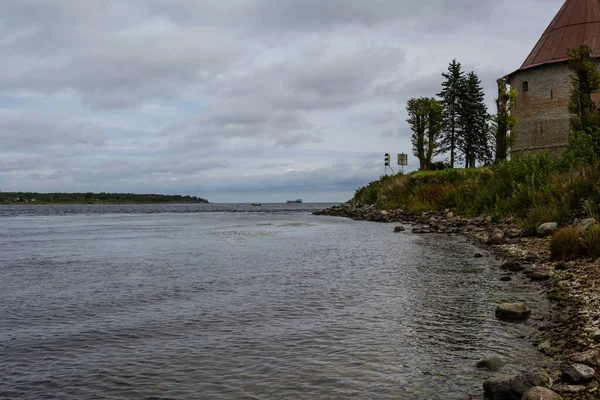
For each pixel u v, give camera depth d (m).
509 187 27.20
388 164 55.72
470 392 5.45
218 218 56.62
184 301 10.20
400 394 5.44
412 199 39.97
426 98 55.66
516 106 46.16
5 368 6.42
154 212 95.38
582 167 20.94
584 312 8.07
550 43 44.22
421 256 16.17
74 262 16.77
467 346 6.97
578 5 44.25
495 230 20.19
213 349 7.07
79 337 7.76
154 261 16.66
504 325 7.96
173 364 6.50
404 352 6.78
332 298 10.23
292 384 5.77
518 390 5.14
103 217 66.44
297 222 42.19
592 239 12.53
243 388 5.68
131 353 6.96
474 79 60.75
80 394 5.59
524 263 13.31
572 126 30.00
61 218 62.94
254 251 19.27
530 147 44.59
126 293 11.11
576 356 6.12
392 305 9.49
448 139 57.88
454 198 33.34
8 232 33.56
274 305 9.70
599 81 30.78
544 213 19.03
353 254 17.42
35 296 10.90
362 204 53.38
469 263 14.38
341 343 7.23
